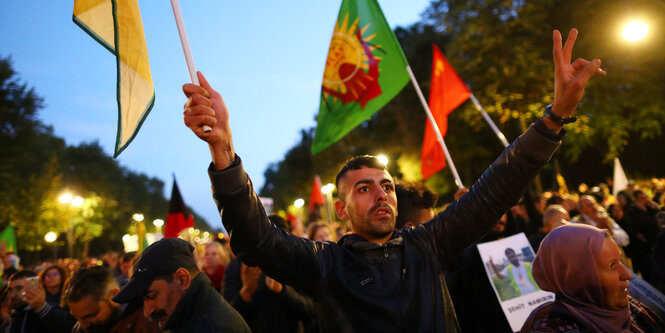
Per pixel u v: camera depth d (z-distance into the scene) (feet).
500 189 6.21
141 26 6.00
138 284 7.07
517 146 6.15
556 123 5.96
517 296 11.39
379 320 5.73
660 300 9.91
